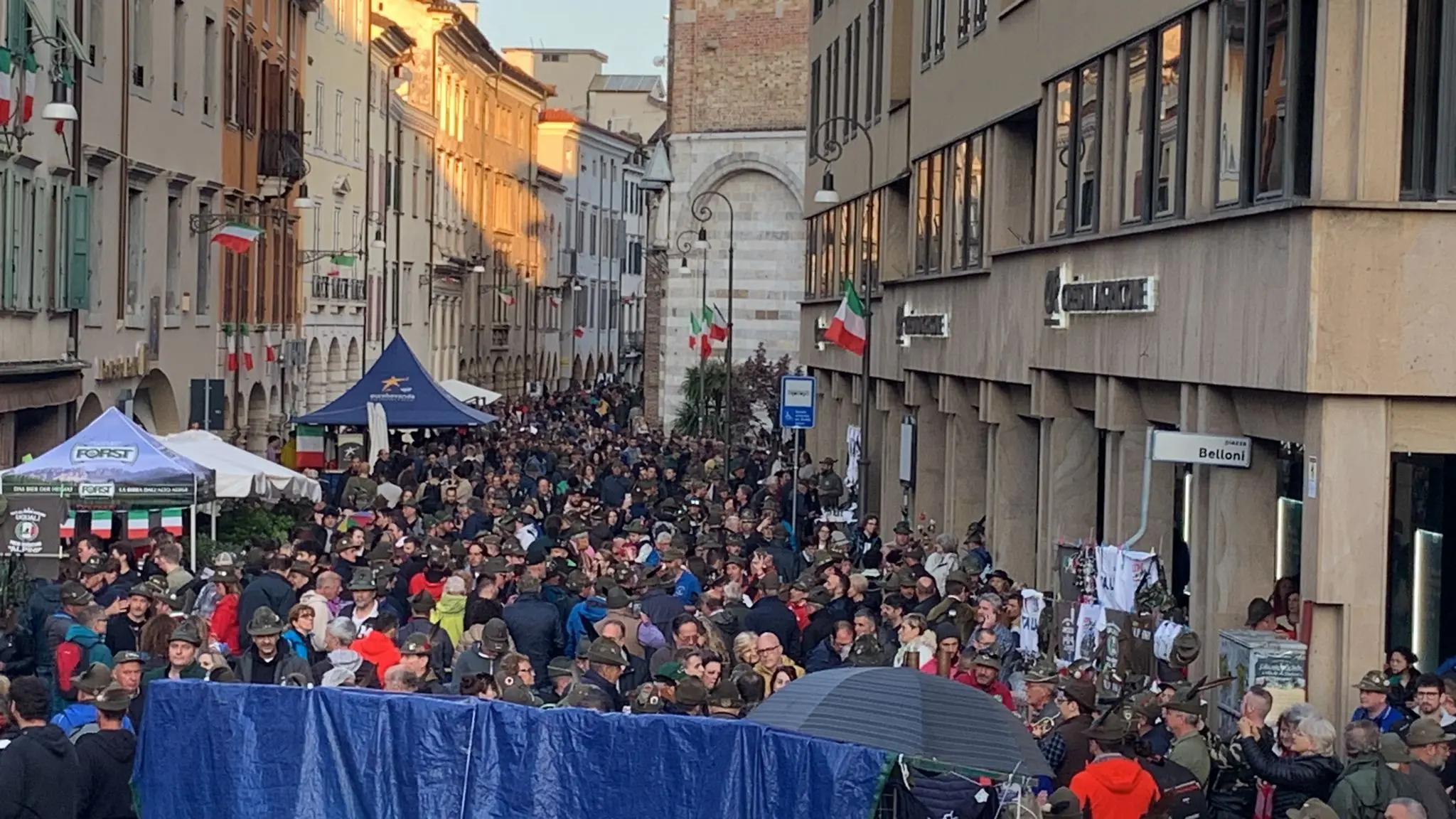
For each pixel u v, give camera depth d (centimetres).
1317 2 1641
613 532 2878
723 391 6138
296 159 4912
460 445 5025
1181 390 1966
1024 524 2892
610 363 13188
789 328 6700
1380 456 1620
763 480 4416
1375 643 1616
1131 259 2131
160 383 3866
